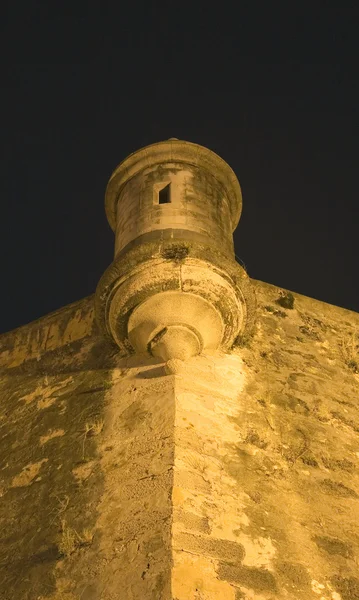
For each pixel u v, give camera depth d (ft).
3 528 23.80
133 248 26.76
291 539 21.95
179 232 27.32
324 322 32.99
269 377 28.35
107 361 28.94
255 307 28.25
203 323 26.40
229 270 27.07
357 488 24.90
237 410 25.88
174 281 26.14
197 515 21.08
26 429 27.81
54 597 20.48
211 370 26.94
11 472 26.02
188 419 24.20
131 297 26.50
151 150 30.53
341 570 21.62
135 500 21.75
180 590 18.74
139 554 20.06
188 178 29.84
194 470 22.45
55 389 29.19
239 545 20.88
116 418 25.49
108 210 31.48
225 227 29.04
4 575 21.93
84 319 32.53
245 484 23.11
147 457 22.97
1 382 31.65
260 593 19.88
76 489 23.59
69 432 26.30
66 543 21.71
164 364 26.32
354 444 26.91
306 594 20.47
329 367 30.45
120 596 19.27
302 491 23.93
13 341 33.68
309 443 26.00
